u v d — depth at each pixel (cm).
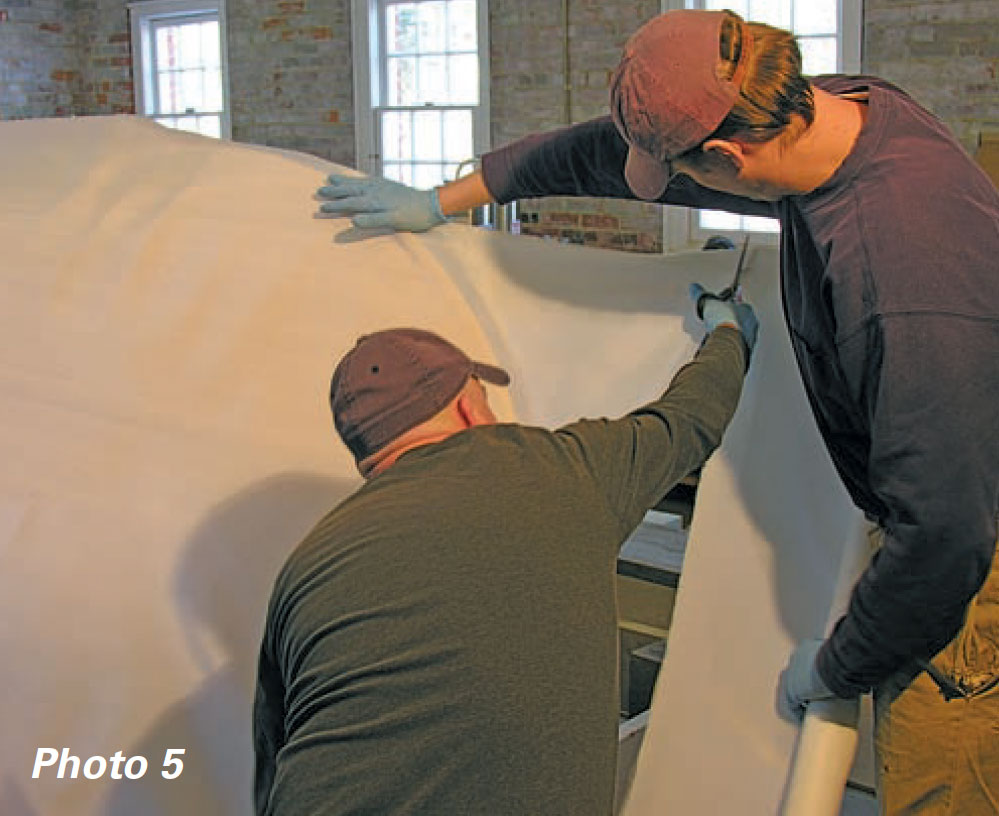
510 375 178
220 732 142
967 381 104
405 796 100
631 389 170
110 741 144
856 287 110
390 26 750
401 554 106
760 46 115
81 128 230
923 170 112
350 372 119
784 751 131
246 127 818
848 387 118
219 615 148
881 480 109
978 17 541
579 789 103
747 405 157
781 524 148
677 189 160
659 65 117
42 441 165
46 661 148
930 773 132
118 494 158
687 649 143
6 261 193
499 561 105
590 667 106
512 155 182
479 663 102
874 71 571
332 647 104
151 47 860
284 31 784
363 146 764
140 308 183
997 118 545
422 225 192
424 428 118
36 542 154
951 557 107
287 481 160
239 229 195
